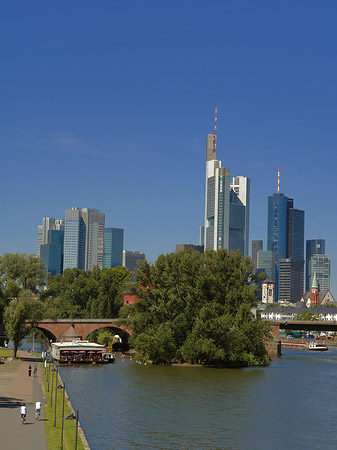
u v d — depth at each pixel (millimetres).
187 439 72500
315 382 125812
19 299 148250
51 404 80062
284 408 94438
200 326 144000
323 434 77750
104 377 124312
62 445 56250
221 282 151375
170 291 150500
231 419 84625
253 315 155750
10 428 64812
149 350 151000
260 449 69875
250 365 154250
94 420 81125
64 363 151750
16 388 95938
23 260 159000
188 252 158000
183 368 143750
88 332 186375
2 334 188125
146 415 85062
